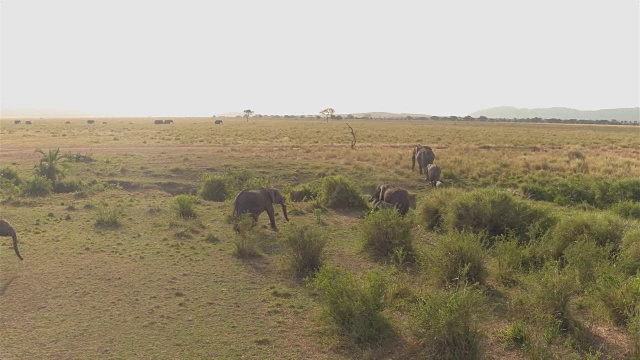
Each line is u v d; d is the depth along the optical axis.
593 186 21.06
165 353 7.17
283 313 8.70
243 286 10.01
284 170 27.23
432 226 15.19
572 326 7.64
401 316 8.34
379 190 16.75
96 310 8.65
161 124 96.38
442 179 25.00
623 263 9.97
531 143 49.19
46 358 6.94
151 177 25.20
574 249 10.08
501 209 13.53
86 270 10.72
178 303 9.03
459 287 8.34
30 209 16.92
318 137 54.47
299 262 10.86
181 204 16.41
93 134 56.94
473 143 48.09
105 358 6.98
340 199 18.59
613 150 42.16
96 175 25.14
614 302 7.91
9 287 9.64
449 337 6.76
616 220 12.41
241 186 21.72
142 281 10.12
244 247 12.02
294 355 7.17
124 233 13.97
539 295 8.13
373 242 12.20
